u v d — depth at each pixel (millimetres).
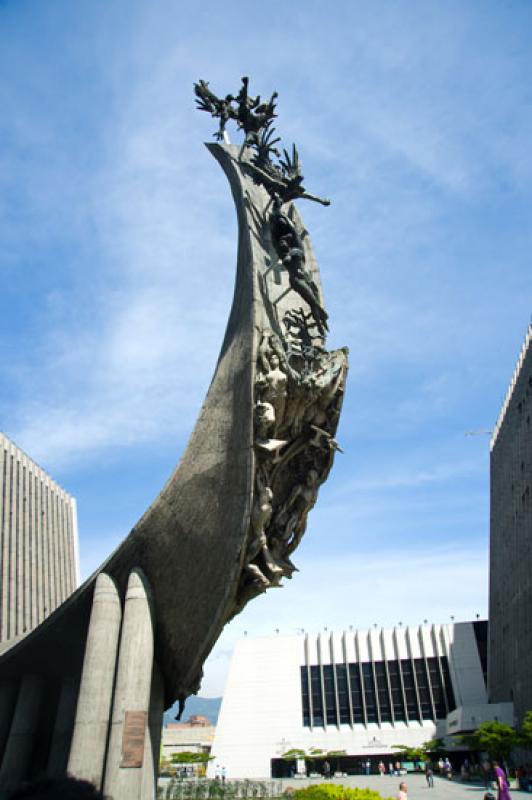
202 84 22766
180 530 16531
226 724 77062
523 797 29938
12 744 18656
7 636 42094
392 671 78312
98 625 16203
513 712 58344
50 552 52781
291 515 17969
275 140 21750
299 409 17344
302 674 80375
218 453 16438
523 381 56344
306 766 71312
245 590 16297
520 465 57656
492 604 73000
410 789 38375
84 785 3086
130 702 15008
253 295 17281
